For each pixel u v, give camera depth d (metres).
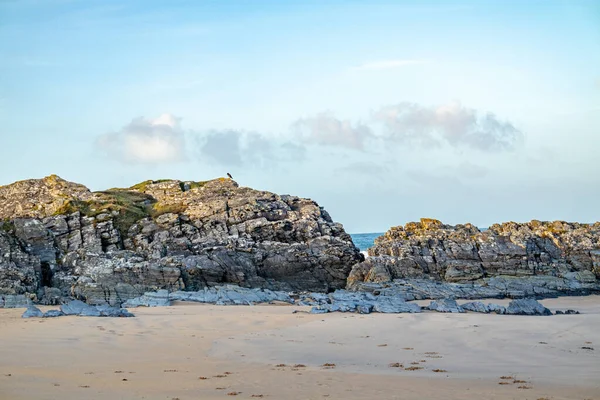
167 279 74.00
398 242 84.62
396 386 29.59
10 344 42.09
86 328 49.59
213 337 46.59
